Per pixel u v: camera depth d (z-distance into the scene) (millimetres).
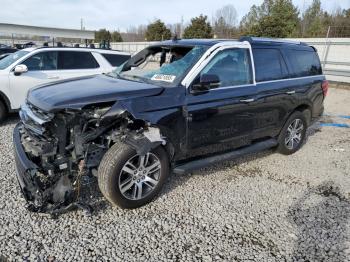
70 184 3080
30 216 3193
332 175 4688
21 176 2982
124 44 42469
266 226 3283
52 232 2977
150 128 3293
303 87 5164
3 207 3311
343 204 3816
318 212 3605
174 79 3652
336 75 16719
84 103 3035
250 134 4449
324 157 5438
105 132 3236
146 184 3461
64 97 3102
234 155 4219
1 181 3857
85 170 3176
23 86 6703
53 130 3084
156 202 3621
